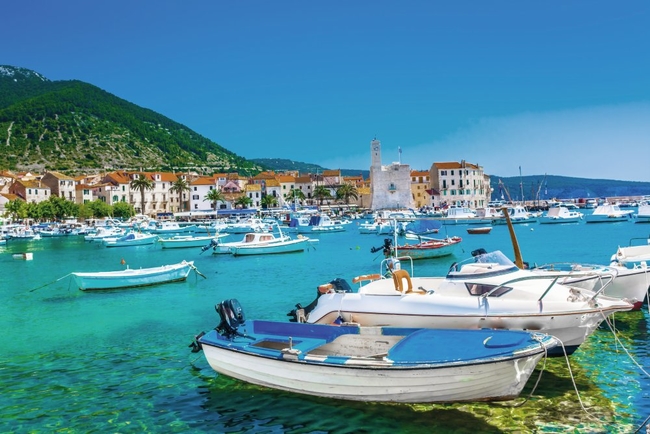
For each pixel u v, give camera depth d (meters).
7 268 48.66
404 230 62.69
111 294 31.25
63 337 20.56
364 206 186.62
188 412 12.76
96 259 56.66
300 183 195.88
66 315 25.23
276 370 13.27
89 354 17.86
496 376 11.52
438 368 11.54
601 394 12.91
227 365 14.23
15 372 16.05
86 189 159.12
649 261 23.12
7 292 33.09
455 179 168.25
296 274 37.91
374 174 164.62
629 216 94.50
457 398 12.00
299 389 13.16
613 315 19.52
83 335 20.81
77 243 84.75
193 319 23.31
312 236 83.75
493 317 14.50
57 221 129.50
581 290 15.65
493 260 17.19
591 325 14.16
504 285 15.14
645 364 14.84
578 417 11.73
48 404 13.46
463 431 11.27
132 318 23.98
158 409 12.98
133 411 12.91
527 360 11.46
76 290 33.16
